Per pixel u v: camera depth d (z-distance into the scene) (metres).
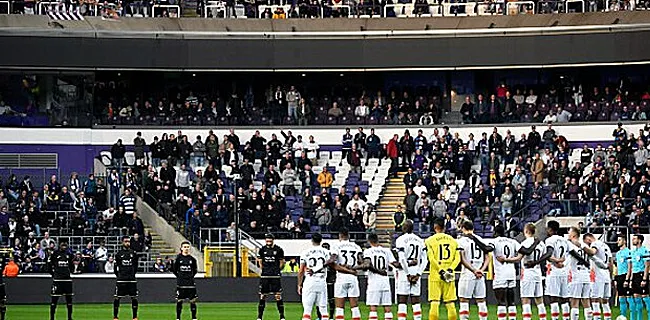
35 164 71.06
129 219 60.41
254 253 59.50
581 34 70.44
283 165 66.25
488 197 62.56
